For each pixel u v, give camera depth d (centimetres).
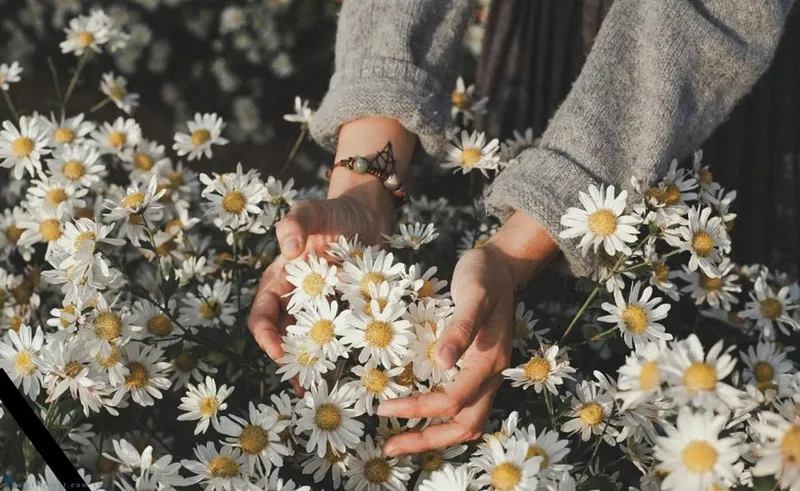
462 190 103
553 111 104
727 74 83
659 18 82
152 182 80
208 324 87
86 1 145
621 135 82
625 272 78
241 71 148
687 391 65
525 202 79
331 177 89
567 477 70
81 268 76
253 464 73
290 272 77
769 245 101
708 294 89
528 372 76
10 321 92
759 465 64
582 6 103
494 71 106
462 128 110
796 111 100
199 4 149
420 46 89
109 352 75
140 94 146
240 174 84
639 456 78
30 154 92
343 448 73
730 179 99
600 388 77
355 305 75
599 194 77
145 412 86
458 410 72
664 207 80
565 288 88
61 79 144
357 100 86
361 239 84
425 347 74
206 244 97
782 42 98
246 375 82
